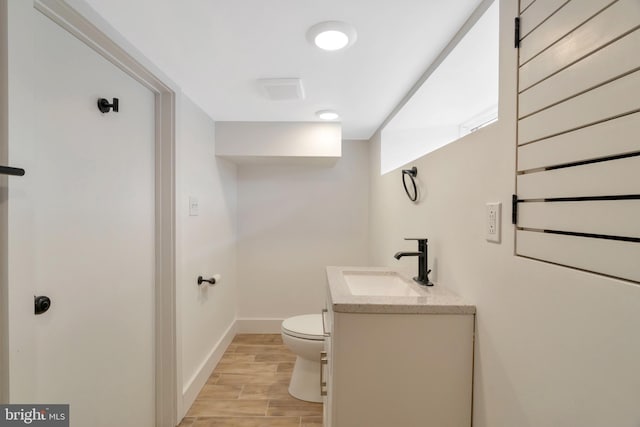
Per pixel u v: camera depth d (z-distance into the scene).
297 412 1.81
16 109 0.77
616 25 0.53
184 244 1.77
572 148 0.62
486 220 0.93
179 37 1.20
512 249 0.81
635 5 0.50
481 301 0.97
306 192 3.01
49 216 0.97
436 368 1.01
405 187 1.67
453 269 1.16
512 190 0.81
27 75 0.80
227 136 2.37
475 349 0.99
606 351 0.55
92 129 1.16
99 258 1.20
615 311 0.53
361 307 1.00
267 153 2.38
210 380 2.13
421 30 1.14
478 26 1.03
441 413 1.01
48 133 0.96
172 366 1.63
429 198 1.40
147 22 1.10
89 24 1.01
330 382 1.18
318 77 1.57
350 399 1.01
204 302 2.11
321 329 1.96
